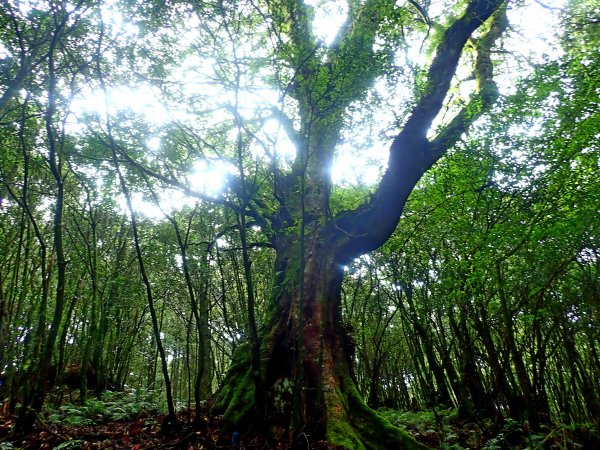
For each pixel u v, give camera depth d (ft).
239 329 41.93
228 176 22.31
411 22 30.19
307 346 21.45
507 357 27.63
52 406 29.66
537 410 26.50
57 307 17.76
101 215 40.06
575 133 23.13
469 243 26.35
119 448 17.39
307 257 24.80
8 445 15.79
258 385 18.78
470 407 26.17
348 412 19.40
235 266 38.06
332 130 19.98
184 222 35.24
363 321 42.73
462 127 27.30
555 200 24.62
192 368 65.51
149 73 18.83
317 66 17.25
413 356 39.83
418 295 30.60
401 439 18.12
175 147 22.57
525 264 26.55
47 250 37.35
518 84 25.38
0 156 20.77
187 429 17.90
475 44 40.40
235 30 18.76
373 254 36.45
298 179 27.50
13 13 14.51
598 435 22.03
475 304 27.99
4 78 16.58
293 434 16.58
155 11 16.60
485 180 26.58
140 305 51.42
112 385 48.06
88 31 17.12
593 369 30.35
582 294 26.91
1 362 26.45
